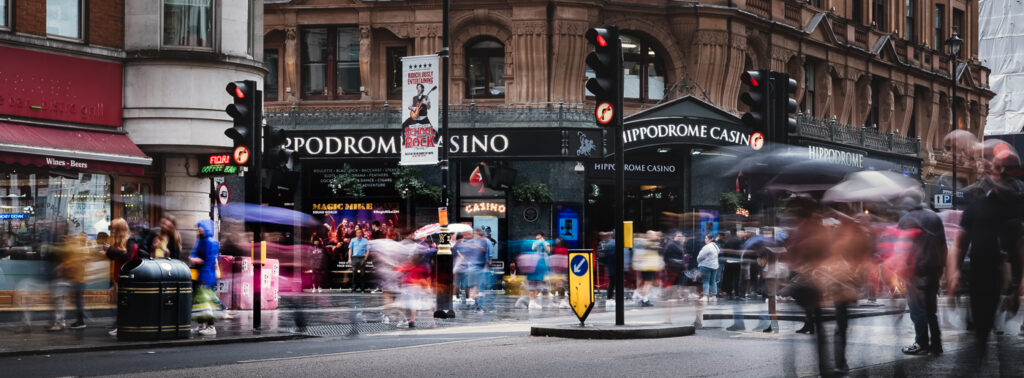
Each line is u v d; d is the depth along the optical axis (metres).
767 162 14.70
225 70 22.59
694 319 18.84
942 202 42.25
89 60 21.27
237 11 22.97
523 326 17.94
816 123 37.41
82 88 21.09
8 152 18.88
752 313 19.84
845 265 9.91
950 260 10.95
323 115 33.22
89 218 21.02
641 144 33.22
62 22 21.00
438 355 12.55
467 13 33.59
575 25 33.12
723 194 34.09
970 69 54.19
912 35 49.06
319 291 32.28
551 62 33.31
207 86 22.27
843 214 10.02
